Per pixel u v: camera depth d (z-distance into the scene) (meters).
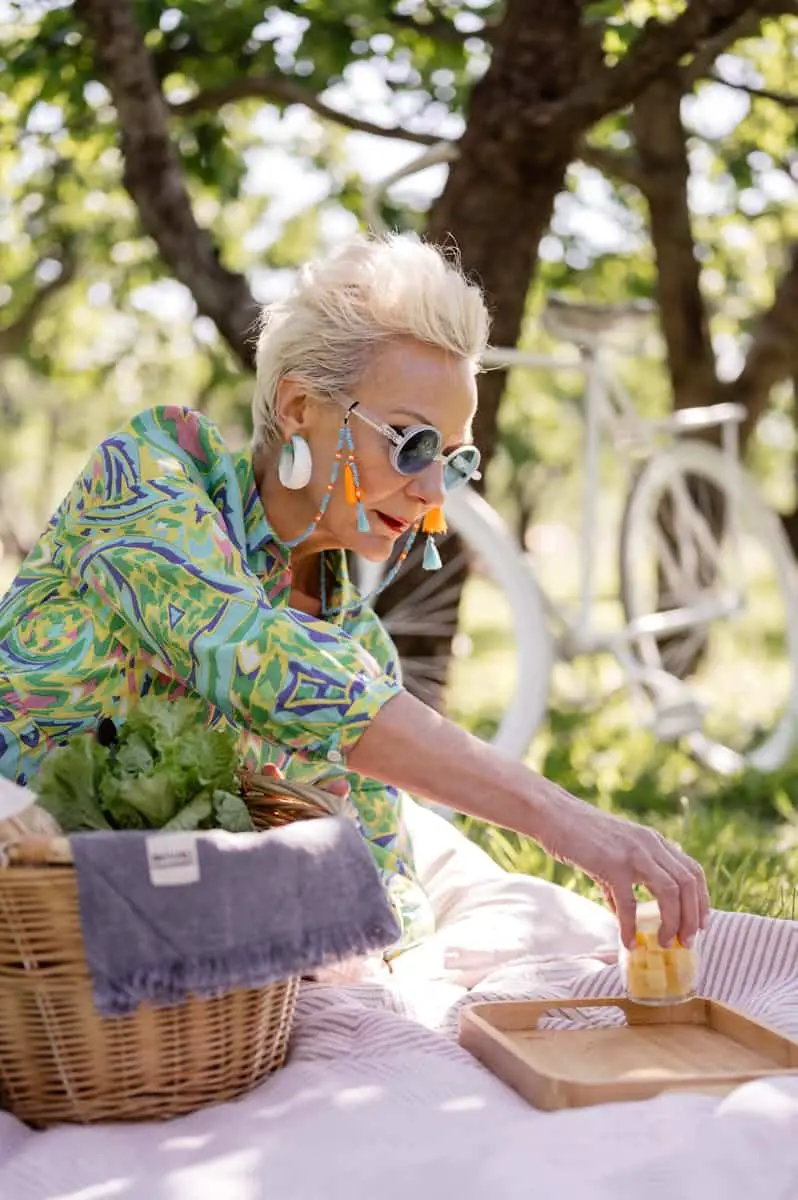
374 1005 2.25
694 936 2.12
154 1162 1.74
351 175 8.58
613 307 5.42
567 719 7.72
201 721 2.27
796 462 10.34
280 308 2.37
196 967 1.76
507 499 22.88
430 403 2.28
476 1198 1.57
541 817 1.99
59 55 6.01
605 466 9.24
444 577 5.12
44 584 2.29
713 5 4.75
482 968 2.60
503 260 5.10
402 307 2.26
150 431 2.34
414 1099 1.88
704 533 6.51
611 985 2.28
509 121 5.00
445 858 3.01
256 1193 1.62
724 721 8.22
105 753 1.98
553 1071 1.94
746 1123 1.68
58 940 1.76
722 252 10.10
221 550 2.17
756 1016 2.21
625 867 1.97
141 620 2.13
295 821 2.11
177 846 1.76
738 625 13.75
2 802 1.79
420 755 2.01
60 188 8.16
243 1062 1.93
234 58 6.42
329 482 2.33
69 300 10.69
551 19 5.01
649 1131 1.68
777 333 8.09
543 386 15.79
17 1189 1.70
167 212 5.45
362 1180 1.63
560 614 5.48
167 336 13.32
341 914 1.87
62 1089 1.84
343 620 2.73
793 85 7.74
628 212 9.08
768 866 4.21
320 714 2.01
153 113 5.46
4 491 21.78
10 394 20.81
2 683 2.23
